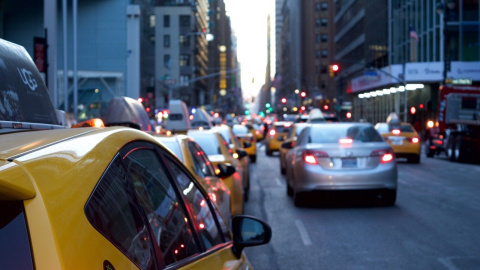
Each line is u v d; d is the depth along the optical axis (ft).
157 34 313.53
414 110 172.04
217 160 38.58
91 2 191.01
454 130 95.66
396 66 191.21
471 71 169.99
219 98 429.38
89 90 186.09
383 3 221.05
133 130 9.84
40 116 11.60
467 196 50.19
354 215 40.70
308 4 443.73
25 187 5.80
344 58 309.22
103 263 6.31
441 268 26.16
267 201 49.16
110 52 191.62
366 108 254.47
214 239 12.14
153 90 219.82
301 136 47.14
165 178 10.57
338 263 27.50
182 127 117.39
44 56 73.00
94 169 7.09
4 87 10.00
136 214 7.97
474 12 170.40
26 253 5.61
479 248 30.09
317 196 46.98
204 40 387.14
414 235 33.53
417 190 54.65
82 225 6.23
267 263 27.86
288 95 595.47
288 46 648.79
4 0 184.03
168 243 9.06
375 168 42.32
